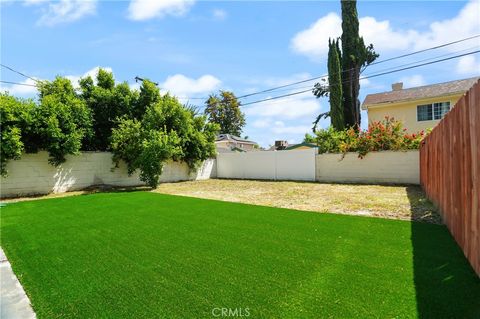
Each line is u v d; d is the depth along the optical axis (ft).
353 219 18.01
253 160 52.54
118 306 8.18
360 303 7.84
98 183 40.32
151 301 8.41
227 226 16.97
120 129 40.98
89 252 12.84
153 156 39.37
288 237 14.42
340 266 10.48
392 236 14.08
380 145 40.42
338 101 63.05
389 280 9.18
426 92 53.93
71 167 37.37
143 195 31.91
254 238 14.37
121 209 23.18
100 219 19.54
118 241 14.38
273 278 9.64
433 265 10.30
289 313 7.50
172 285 9.37
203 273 10.23
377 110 56.95
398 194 28.84
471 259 10.08
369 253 11.75
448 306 7.50
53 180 35.45
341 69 66.13
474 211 9.74
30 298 8.80
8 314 7.90
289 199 27.50
